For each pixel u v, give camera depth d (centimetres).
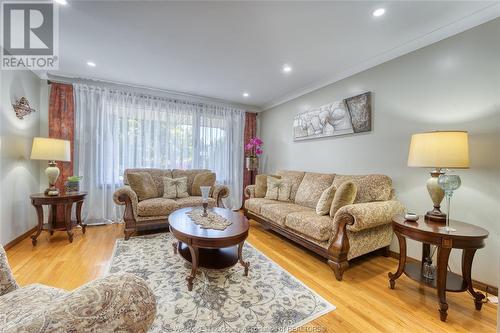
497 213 188
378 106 279
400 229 183
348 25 213
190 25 217
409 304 172
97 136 366
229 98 458
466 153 178
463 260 173
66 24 217
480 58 197
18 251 253
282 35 232
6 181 258
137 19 208
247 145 481
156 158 414
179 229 199
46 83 348
